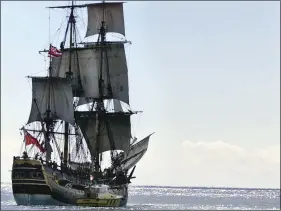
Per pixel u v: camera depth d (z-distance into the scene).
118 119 198.38
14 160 163.88
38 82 183.12
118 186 186.62
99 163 196.25
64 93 183.38
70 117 183.50
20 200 164.25
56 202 165.25
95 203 171.38
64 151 186.12
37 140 169.00
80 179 176.00
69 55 198.62
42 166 162.62
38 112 181.62
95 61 199.88
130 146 197.00
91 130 197.62
